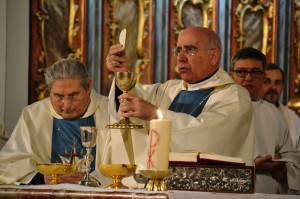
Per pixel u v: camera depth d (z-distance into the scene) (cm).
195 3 1310
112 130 789
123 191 561
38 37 1283
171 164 643
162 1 1304
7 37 1270
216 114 812
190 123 797
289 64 1326
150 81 1291
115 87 791
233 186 643
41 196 572
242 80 1034
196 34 852
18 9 1277
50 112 900
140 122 784
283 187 983
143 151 779
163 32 1301
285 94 1317
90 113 889
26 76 1268
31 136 880
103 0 1298
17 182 822
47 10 1286
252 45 1321
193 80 859
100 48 1290
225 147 805
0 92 1261
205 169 643
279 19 1330
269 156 958
